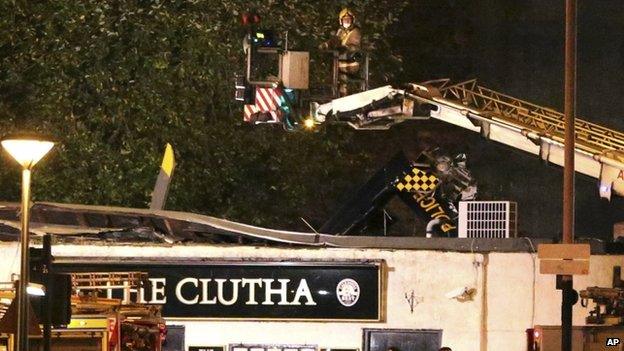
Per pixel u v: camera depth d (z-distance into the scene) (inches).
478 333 3230.8
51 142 2420.0
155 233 3307.1
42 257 2411.4
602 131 3513.8
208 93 4266.7
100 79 4121.6
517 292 3233.3
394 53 5049.2
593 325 3112.7
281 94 3506.4
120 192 4212.6
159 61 4104.3
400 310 3253.0
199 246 3289.9
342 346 3267.7
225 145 4404.5
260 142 4439.0
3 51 4242.1
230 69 4215.1
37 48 4163.4
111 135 4256.9
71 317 2438.5
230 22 4178.2
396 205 4928.6
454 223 3563.0
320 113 3565.5
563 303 2974.9
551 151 3388.3
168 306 3282.5
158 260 3284.9
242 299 3284.9
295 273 3277.6
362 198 3631.9
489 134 3474.4
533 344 3112.7
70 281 2407.7
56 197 4222.4
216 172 4411.9
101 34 4106.8
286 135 4500.5
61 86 4168.3
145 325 2694.4
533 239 3243.1
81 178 4212.6
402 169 3582.7
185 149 4301.2
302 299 3272.6
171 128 4256.9
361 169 5004.9
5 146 2402.8
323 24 4421.8
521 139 3447.3
